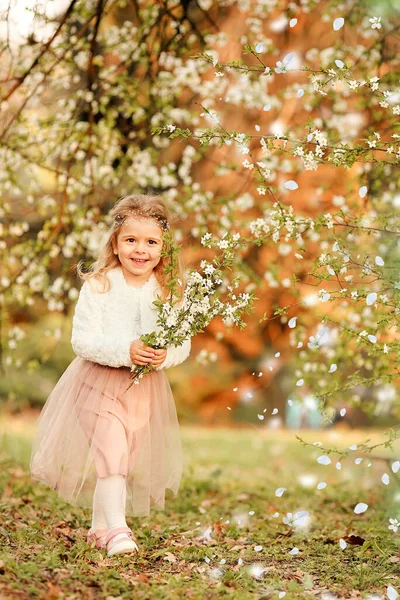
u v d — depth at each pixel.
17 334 8.42
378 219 5.24
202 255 10.35
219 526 5.61
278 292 13.35
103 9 7.07
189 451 11.69
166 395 5.26
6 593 3.60
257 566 4.51
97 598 3.76
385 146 5.42
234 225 8.03
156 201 5.16
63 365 18.48
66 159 7.87
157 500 5.17
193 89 7.96
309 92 7.15
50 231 8.07
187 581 4.21
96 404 4.93
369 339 4.64
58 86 7.83
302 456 11.73
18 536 4.80
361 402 7.13
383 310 5.87
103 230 7.81
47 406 5.23
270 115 9.04
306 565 4.61
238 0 8.12
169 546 4.99
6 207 7.86
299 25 8.81
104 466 4.77
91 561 4.40
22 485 7.12
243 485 8.41
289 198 9.62
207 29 7.73
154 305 4.98
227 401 19.91
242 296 4.77
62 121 7.71
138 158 7.93
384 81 6.76
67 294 8.20
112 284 5.11
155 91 7.85
